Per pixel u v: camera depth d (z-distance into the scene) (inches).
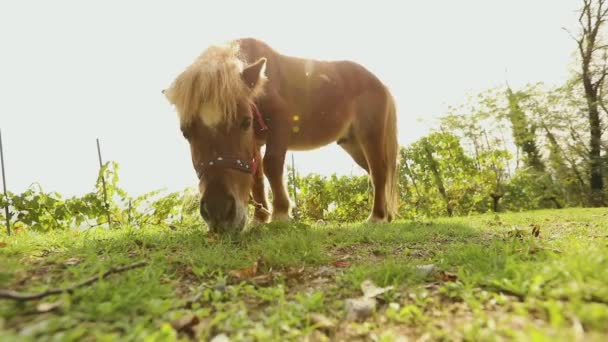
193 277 86.4
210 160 124.0
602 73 771.4
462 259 96.0
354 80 213.5
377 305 69.1
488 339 50.0
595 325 51.4
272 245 109.9
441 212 534.6
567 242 111.6
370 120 212.5
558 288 64.2
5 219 232.1
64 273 82.4
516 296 67.4
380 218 217.6
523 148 792.9
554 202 791.7
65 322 53.9
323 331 58.9
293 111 181.3
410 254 114.2
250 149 135.2
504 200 614.5
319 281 84.1
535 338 45.4
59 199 235.1
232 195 122.3
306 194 422.9
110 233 150.3
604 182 762.2
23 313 56.8
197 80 122.3
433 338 54.1
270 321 58.6
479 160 573.6
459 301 68.5
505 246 104.3
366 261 105.3
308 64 196.2
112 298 62.6
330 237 138.6
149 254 104.9
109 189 247.6
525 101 759.7
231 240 121.3
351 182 433.7
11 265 85.6
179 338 55.8
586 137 767.7
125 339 49.3
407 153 531.5
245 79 135.0
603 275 66.0
